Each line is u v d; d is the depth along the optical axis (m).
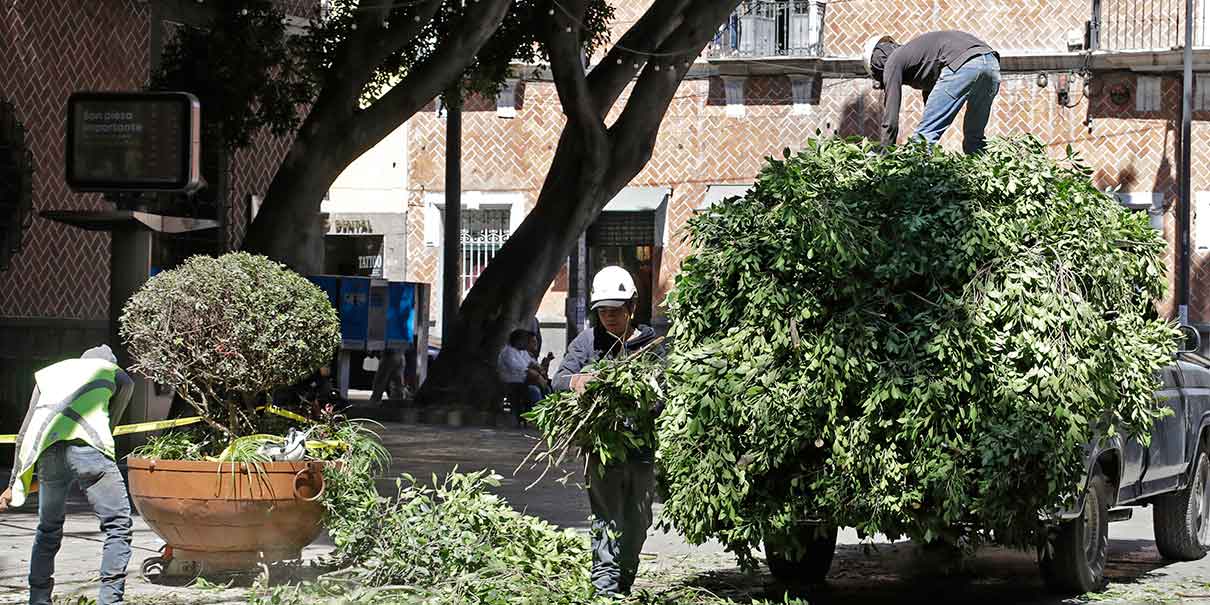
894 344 8.17
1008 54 34.69
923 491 8.09
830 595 9.34
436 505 8.49
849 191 8.46
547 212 24.34
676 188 36.53
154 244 23.55
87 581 8.81
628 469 7.69
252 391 8.98
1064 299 8.24
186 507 8.50
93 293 22.44
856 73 35.50
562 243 24.42
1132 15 34.16
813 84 35.75
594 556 7.79
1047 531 8.35
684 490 8.33
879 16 35.28
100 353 7.86
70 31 22.14
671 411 8.33
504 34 23.52
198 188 14.23
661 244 36.41
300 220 20.53
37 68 21.72
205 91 20.70
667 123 36.56
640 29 23.70
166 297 8.72
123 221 13.76
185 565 8.80
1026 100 34.88
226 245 25.08
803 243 8.20
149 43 23.41
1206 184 34.16
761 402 8.20
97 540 10.58
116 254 14.03
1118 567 10.95
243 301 8.76
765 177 8.58
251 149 25.70
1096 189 8.84
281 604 7.66
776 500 8.34
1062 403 8.08
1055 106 34.75
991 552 11.48
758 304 8.31
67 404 7.60
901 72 11.64
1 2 21.16
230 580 8.66
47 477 7.59
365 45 20.77
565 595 7.61
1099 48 34.22
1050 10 34.56
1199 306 34.00
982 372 8.12
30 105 21.64
